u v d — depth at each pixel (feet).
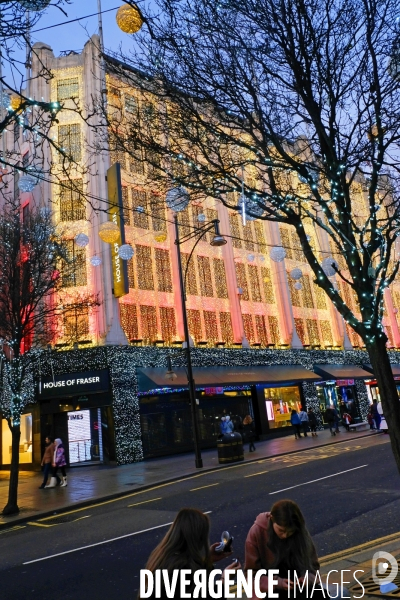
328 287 19.10
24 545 28.25
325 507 29.40
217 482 45.06
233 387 86.84
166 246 83.05
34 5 13.00
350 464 45.44
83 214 73.67
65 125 75.41
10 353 63.67
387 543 19.76
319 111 19.89
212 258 89.92
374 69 19.10
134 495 44.11
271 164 21.31
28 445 75.25
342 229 19.57
